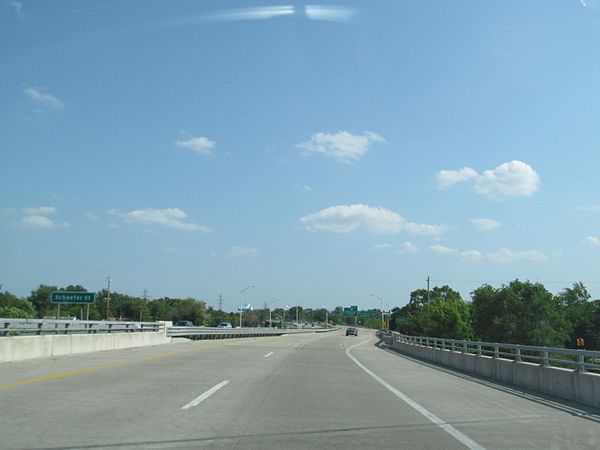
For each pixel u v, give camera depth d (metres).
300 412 11.16
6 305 101.19
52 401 11.47
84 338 26.34
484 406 12.84
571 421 10.80
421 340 38.25
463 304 82.69
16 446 7.65
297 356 30.23
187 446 7.89
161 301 152.38
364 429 9.58
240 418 10.22
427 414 11.41
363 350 43.91
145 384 14.63
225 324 95.06
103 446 7.75
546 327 69.25
